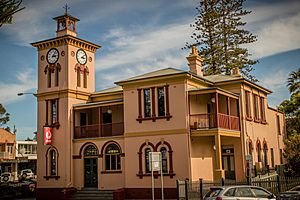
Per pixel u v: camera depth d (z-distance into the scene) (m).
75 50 37.31
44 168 36.00
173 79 30.48
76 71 37.09
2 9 16.22
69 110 35.69
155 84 31.19
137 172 31.06
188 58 36.97
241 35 55.31
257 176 32.00
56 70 36.91
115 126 33.81
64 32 37.00
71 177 34.81
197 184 26.70
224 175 30.67
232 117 31.97
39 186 36.03
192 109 30.73
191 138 29.84
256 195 19.31
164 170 30.08
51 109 36.62
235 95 32.81
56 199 34.78
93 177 34.25
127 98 32.41
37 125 37.19
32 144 85.75
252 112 35.69
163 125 30.47
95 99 38.22
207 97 33.56
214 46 54.59
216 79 35.47
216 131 29.00
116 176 32.78
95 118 37.69
